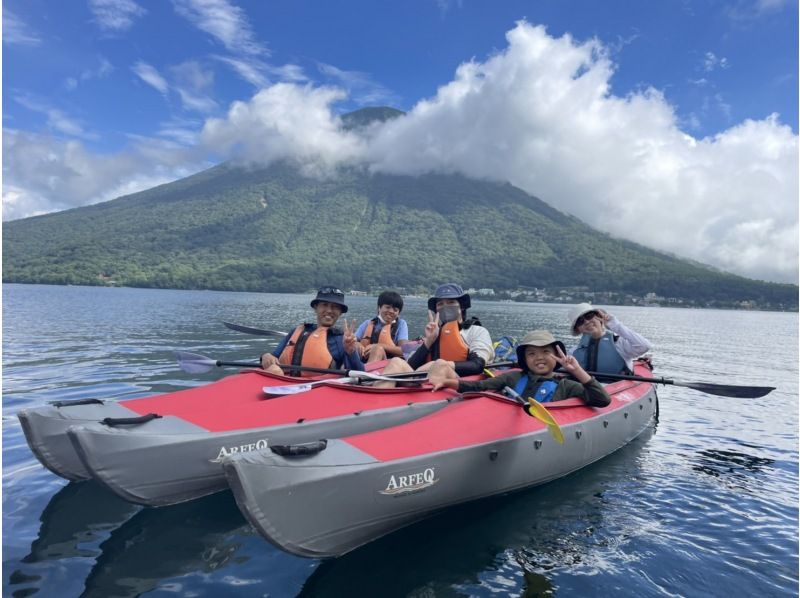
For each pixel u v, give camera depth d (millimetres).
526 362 5250
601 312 6711
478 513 4188
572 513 4250
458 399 5219
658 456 5910
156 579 3135
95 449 3662
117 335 16719
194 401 4762
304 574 3230
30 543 3529
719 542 3812
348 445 3547
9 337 15414
